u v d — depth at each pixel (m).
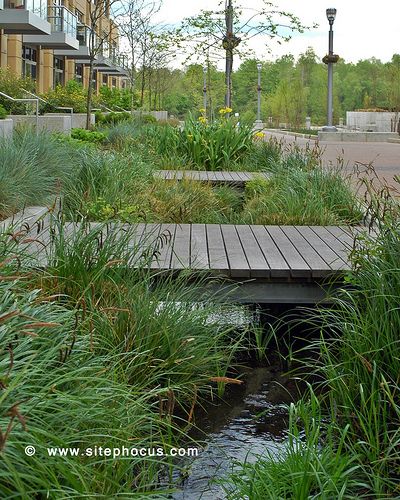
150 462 3.97
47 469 3.00
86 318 4.71
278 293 6.54
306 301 6.55
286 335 6.57
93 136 18.70
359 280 5.42
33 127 13.62
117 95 42.94
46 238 7.39
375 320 4.82
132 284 5.65
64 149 11.73
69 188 9.98
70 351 3.76
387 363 4.77
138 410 4.28
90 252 5.71
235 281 6.51
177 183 11.80
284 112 66.94
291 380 5.71
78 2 49.34
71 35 39.12
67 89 32.62
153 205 10.29
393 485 3.88
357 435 4.36
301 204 10.09
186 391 5.17
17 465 2.98
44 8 31.84
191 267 6.39
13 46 34.56
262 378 5.74
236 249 7.46
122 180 10.54
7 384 3.10
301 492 3.55
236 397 5.37
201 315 5.66
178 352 5.17
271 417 5.04
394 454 4.04
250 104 72.12
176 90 58.88
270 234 8.48
